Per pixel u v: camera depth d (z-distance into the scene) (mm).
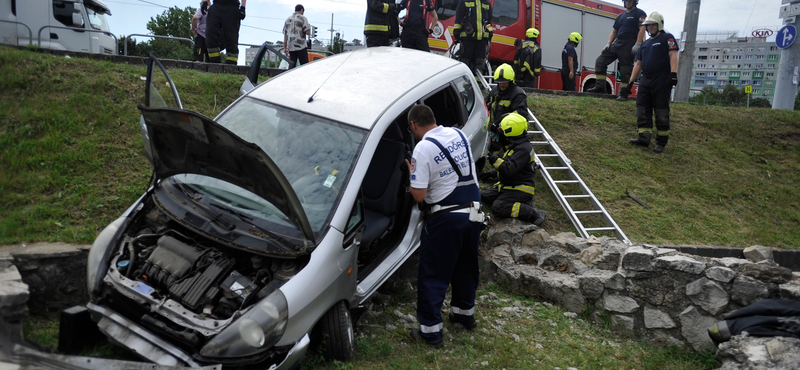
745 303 4277
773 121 10242
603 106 9812
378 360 3955
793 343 3592
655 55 8250
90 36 10406
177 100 4387
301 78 4984
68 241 4496
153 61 4227
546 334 4703
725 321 4062
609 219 6527
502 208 5895
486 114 5992
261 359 3215
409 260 5539
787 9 12984
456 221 4145
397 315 4770
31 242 4316
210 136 3258
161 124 3523
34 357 2885
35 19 9609
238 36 9195
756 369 3459
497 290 5527
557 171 7664
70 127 5848
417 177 4074
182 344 3182
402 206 4777
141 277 3520
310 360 3756
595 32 14484
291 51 11133
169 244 3586
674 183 7898
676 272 4586
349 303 3955
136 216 3910
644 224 6824
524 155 5676
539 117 8875
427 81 5023
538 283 5336
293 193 3221
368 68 5145
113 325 3354
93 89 6512
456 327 4691
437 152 4102
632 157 8336
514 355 4273
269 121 4477
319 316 3533
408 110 5105
